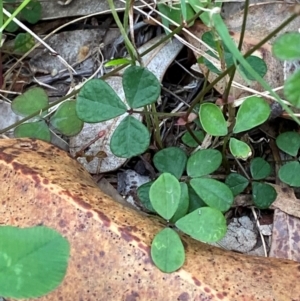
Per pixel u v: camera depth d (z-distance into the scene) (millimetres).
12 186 157
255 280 150
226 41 152
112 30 262
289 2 228
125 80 187
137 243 147
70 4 259
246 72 195
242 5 236
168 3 231
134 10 250
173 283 143
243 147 190
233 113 207
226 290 144
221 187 187
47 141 200
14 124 222
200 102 228
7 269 105
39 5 256
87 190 158
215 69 209
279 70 217
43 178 156
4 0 250
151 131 229
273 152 230
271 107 214
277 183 221
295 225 210
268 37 177
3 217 154
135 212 159
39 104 223
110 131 229
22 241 106
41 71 260
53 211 151
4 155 164
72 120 219
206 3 193
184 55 249
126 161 228
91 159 227
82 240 148
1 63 252
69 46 263
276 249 209
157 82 188
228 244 213
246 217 219
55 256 105
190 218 162
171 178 163
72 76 256
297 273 155
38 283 104
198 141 224
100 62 258
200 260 152
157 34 252
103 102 188
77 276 146
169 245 147
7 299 146
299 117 215
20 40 253
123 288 144
